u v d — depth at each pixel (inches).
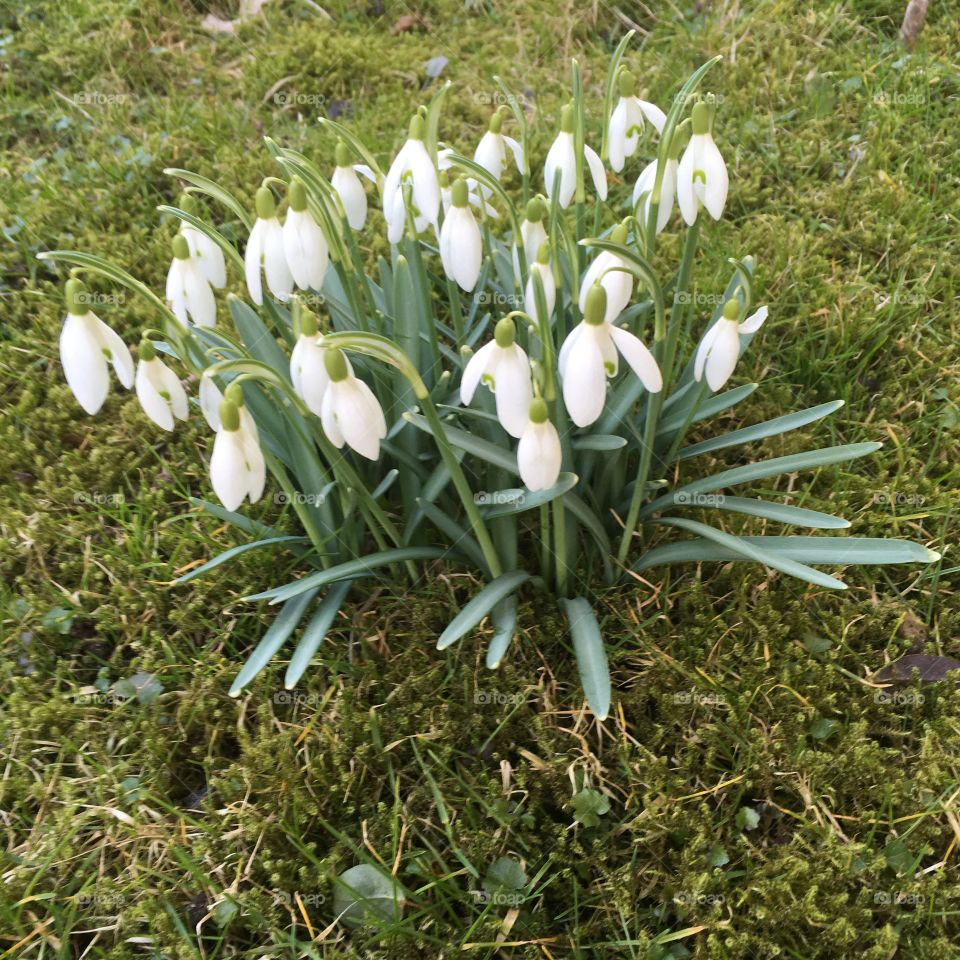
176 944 9.8
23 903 10.1
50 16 24.1
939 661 11.8
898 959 9.6
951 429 14.5
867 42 22.4
